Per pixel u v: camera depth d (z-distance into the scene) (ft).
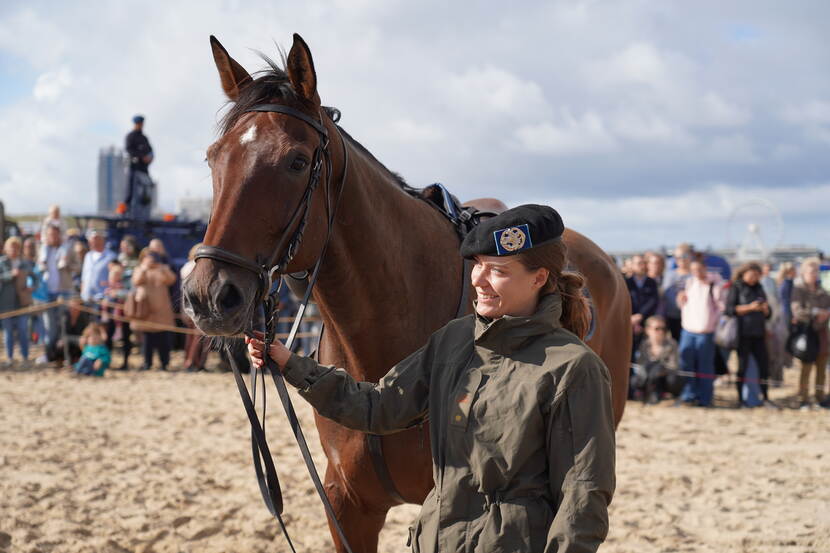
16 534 12.83
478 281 5.89
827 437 22.15
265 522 13.82
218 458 18.66
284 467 17.94
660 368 27.84
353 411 6.51
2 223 42.63
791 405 28.27
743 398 28.35
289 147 6.78
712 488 16.48
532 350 5.71
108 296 33.50
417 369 6.48
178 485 16.17
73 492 15.47
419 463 7.72
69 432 21.01
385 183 8.20
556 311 5.77
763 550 12.84
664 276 30.09
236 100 7.26
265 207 6.60
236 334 6.34
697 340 27.76
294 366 6.54
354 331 7.97
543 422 5.53
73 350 32.94
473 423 5.71
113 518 14.02
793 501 15.62
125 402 25.80
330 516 6.57
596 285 11.23
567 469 5.35
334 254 7.59
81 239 36.86
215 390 28.58
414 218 8.39
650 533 13.61
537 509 5.51
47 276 33.78
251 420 6.80
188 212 46.32
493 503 5.61
